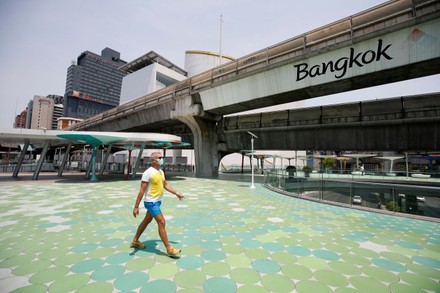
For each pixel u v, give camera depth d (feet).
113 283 10.23
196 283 10.37
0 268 11.51
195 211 26.27
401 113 60.13
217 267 12.06
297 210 27.58
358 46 43.16
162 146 85.92
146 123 100.99
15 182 55.77
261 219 22.88
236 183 63.16
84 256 13.17
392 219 23.43
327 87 50.78
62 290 9.56
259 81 59.36
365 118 65.26
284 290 9.91
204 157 87.30
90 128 141.90
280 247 15.20
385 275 11.49
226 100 68.80
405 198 26.53
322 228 19.89
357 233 18.52
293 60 51.44
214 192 43.62
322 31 47.96
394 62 39.83
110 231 18.02
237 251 14.38
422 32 36.91
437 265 12.74
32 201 30.99
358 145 68.39
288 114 80.94
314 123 74.28
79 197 34.71
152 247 14.75
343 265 12.58
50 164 110.42
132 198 34.40
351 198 30.89
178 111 83.25
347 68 44.86
